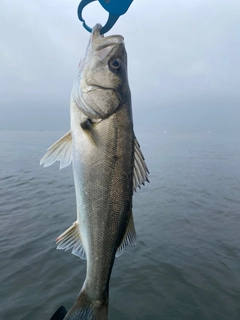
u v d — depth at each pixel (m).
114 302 4.78
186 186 14.10
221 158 27.41
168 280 5.38
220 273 5.62
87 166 2.09
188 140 66.75
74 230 2.15
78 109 2.14
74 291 4.94
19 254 6.18
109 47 2.18
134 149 2.22
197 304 4.73
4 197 11.16
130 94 2.25
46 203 10.30
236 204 10.77
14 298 4.72
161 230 7.87
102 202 2.11
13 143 46.09
